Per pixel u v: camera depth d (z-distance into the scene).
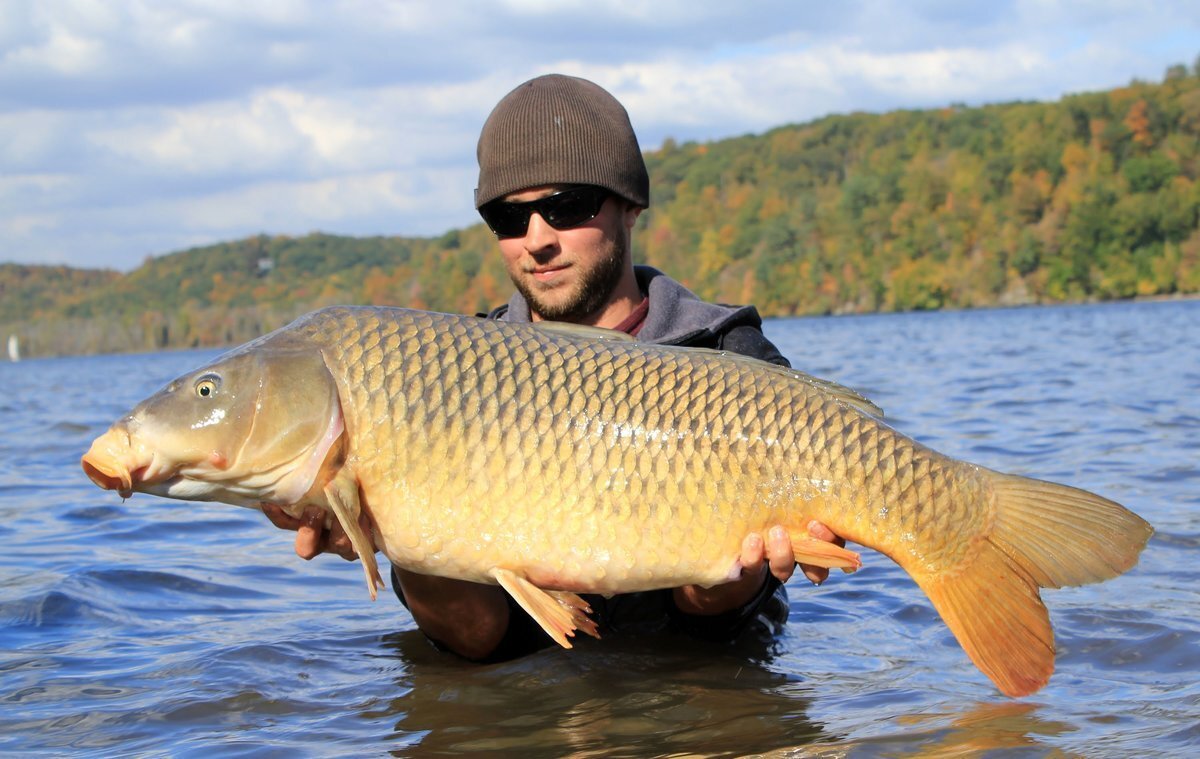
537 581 3.50
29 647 4.52
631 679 4.06
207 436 3.46
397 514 3.46
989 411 12.09
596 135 4.51
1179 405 11.77
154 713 3.77
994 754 3.17
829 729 3.47
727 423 3.47
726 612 4.32
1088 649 4.16
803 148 147.75
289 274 175.50
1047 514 3.48
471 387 3.45
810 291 106.00
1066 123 104.81
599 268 4.58
